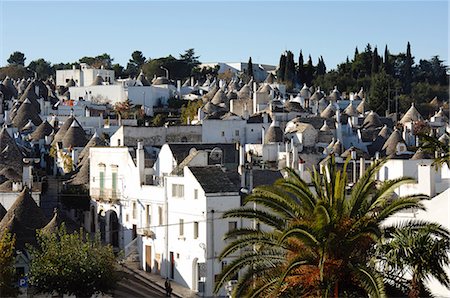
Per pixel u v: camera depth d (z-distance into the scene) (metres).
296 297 36.47
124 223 82.56
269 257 38.19
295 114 153.00
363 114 180.00
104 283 59.38
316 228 35.72
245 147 110.50
